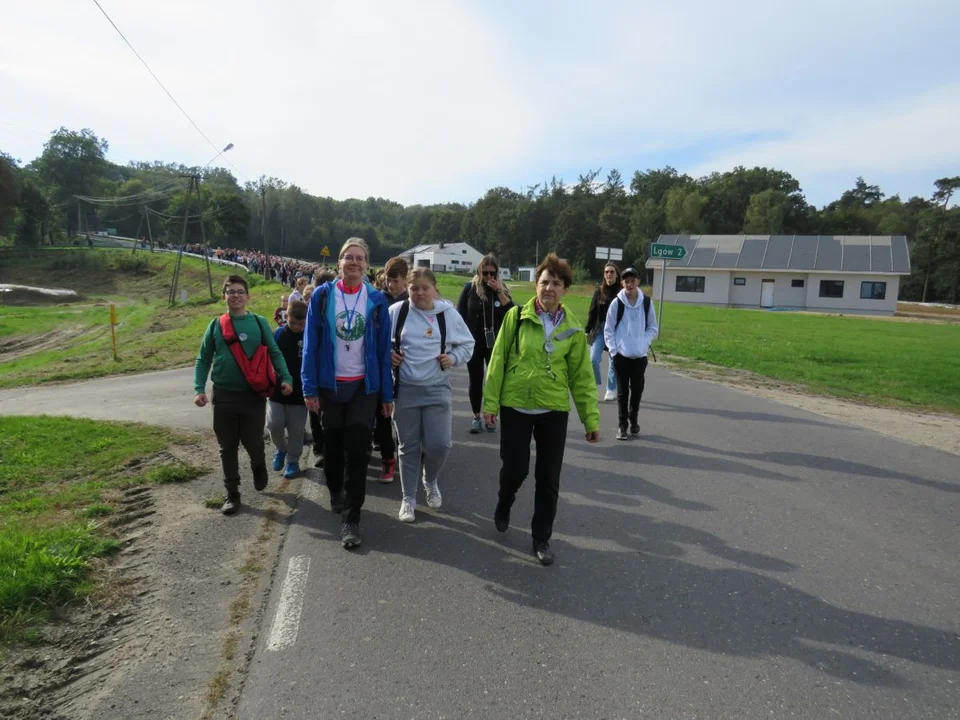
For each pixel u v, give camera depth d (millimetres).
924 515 4941
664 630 3309
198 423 8062
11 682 2922
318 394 4418
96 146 111375
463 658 3057
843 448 6910
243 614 3504
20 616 3367
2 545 4016
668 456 6500
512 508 5023
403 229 165625
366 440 4387
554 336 4016
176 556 4211
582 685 2857
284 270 42406
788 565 4059
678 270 48344
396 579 3852
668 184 102625
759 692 2814
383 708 2705
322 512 4980
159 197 110938
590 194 109062
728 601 3607
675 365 14141
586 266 86875
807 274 45344
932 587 3787
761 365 14297
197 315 33688
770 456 6539
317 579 3852
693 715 2664
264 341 5031
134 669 3025
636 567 4020
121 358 17875
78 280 61281
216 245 97812
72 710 2754
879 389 11609
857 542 4422
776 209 75312
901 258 43906
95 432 7398
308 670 2973
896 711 2693
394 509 5043
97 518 4828
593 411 4105
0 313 38875
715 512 4953
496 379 4113
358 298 4402
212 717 2684
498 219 111875
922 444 7215
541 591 3709
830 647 3162
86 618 3475
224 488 5562
